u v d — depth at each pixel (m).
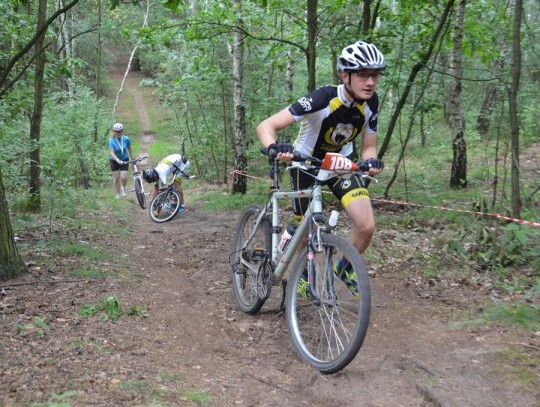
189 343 3.39
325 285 3.19
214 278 5.18
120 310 3.64
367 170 3.29
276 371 3.09
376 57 3.27
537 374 2.83
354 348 2.83
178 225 9.03
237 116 12.20
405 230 6.75
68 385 2.52
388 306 4.22
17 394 2.39
